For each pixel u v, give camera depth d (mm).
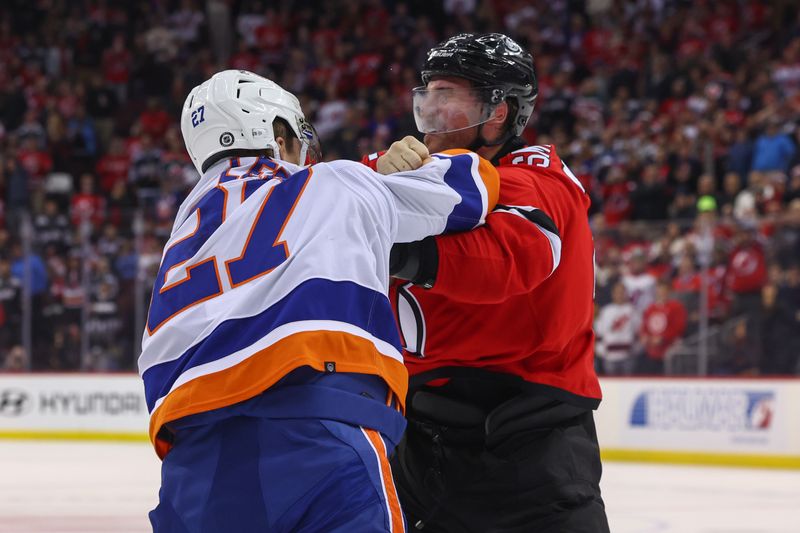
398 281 3613
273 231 2857
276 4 27359
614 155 19109
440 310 3564
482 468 3561
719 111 19953
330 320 2748
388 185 2992
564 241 3486
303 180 2914
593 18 24984
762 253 13867
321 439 2689
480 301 3174
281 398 2719
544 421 3578
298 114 3287
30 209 21000
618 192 18094
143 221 16609
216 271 2865
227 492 2730
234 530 2711
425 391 3705
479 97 3646
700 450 14492
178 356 2871
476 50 3623
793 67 20344
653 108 20734
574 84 22797
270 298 2775
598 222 15484
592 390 3691
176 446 2875
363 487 2672
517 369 3592
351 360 2764
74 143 23375
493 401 3629
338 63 25031
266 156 3158
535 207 3232
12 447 16953
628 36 23859
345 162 2979
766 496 11273
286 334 2721
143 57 25578
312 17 27000
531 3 25531
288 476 2680
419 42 25031
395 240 3049
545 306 3490
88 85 25031
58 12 27234
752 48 22391
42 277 16719
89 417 17875
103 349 16750
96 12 27250
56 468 13836
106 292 16625
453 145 3771
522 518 3533
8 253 16719
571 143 20484
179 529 2797
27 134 22984
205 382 2770
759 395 14000
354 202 2891
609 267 14875
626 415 15086
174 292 2910
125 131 24203
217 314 2814
